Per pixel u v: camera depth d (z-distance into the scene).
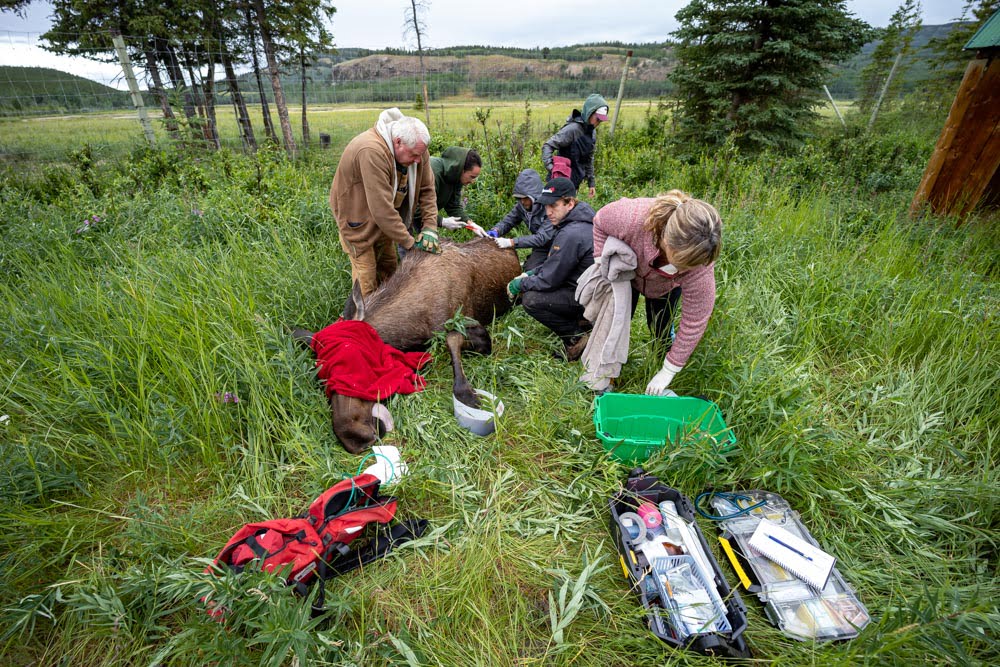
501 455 2.69
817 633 1.85
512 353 3.59
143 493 2.41
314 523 2.13
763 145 10.91
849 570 2.13
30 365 2.87
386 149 3.19
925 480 2.42
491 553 2.12
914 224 5.35
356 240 3.54
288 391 2.79
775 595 1.98
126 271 3.67
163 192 5.50
